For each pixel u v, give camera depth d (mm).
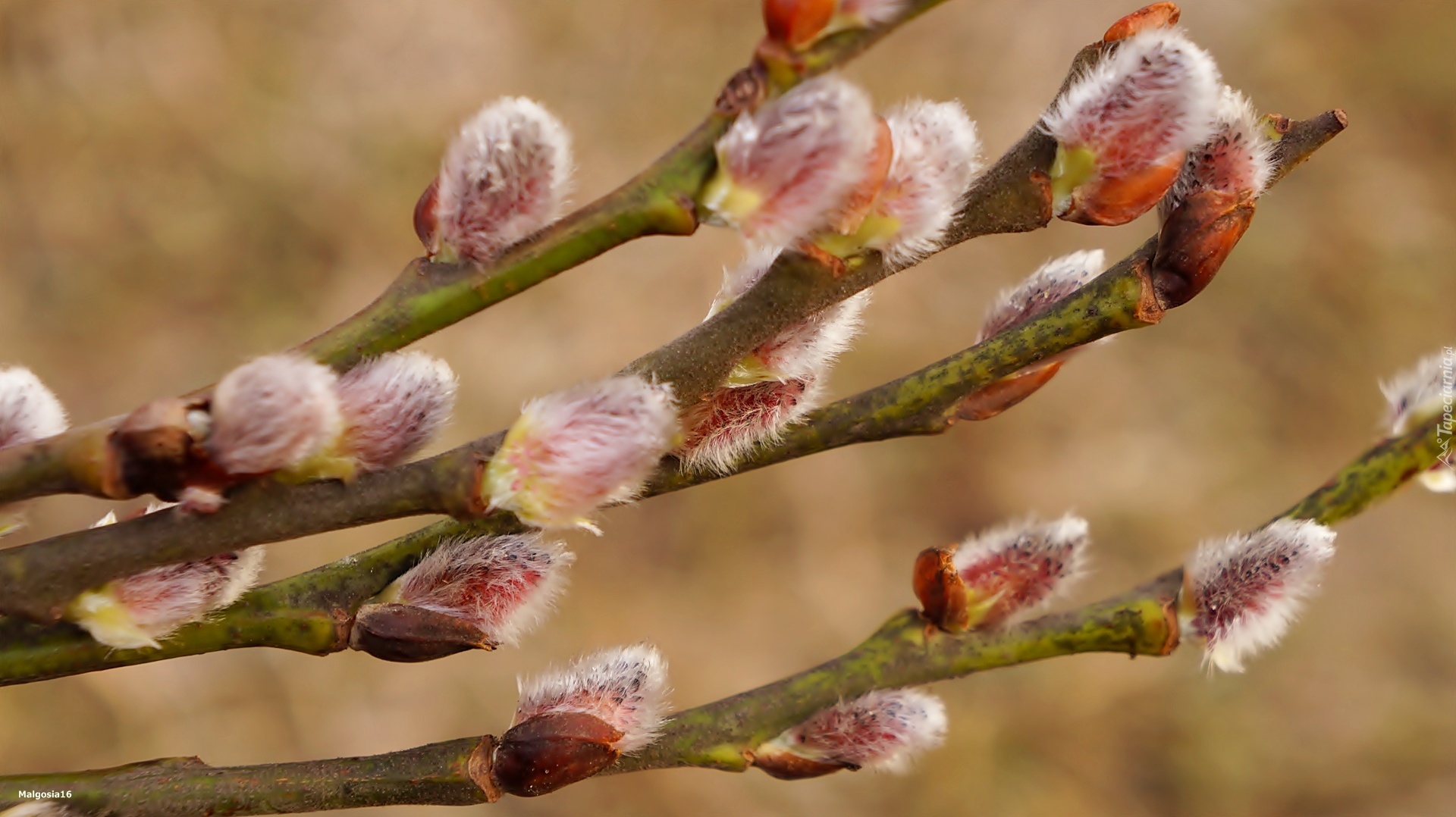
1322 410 1131
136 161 1104
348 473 375
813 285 381
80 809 388
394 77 1185
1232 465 1099
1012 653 414
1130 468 1088
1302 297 1169
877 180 372
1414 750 1006
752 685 978
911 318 1103
